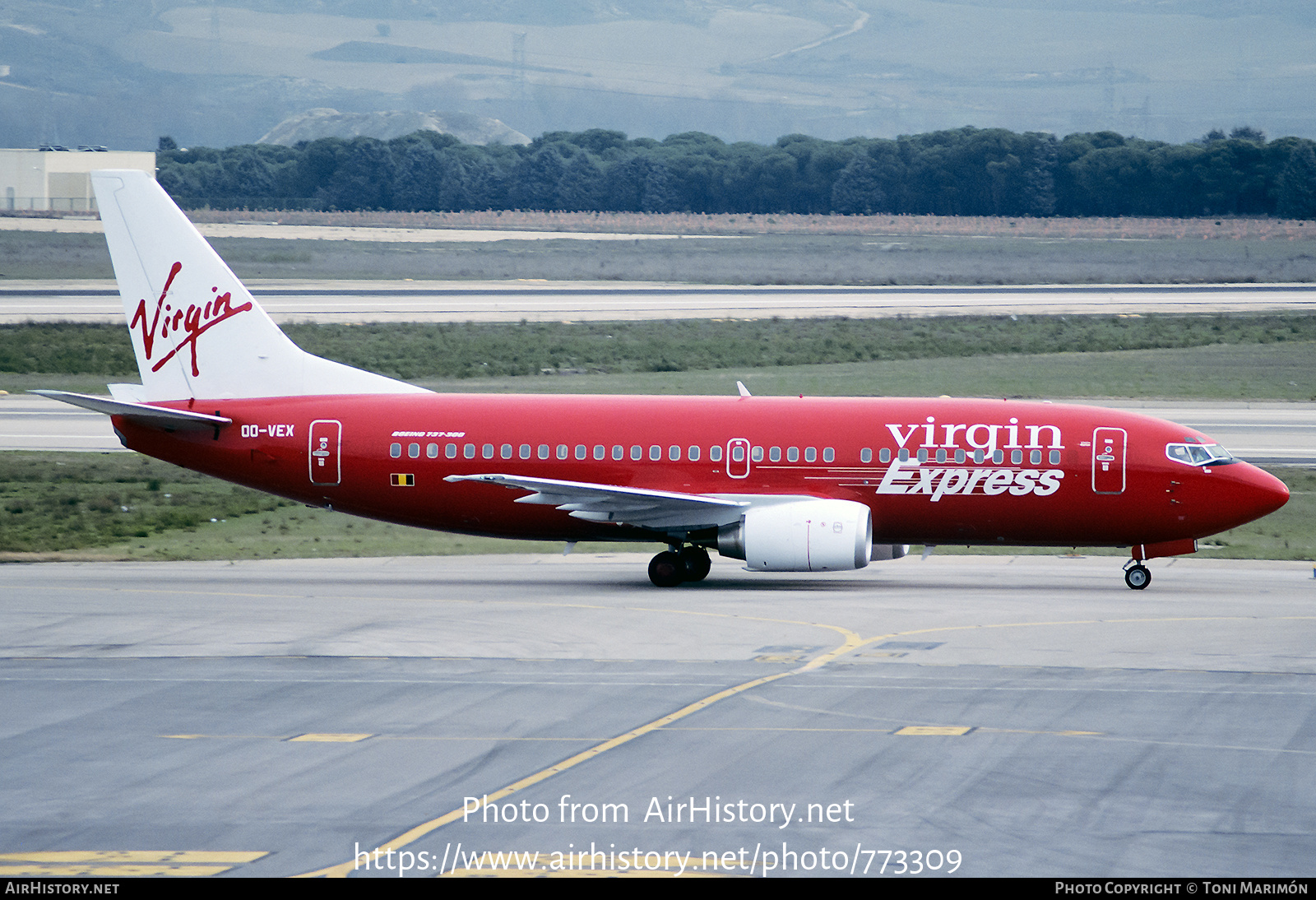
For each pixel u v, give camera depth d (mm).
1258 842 70438
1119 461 152375
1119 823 73000
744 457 156000
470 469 159250
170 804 76375
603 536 161125
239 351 163875
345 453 160500
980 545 159375
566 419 159625
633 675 107312
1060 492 153125
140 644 119750
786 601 144375
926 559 182125
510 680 105938
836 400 161500
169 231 162250
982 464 154125
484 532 163875
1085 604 141750
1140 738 89000
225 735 90125
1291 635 122688
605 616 133750
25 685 104188
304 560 180000
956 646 118562
